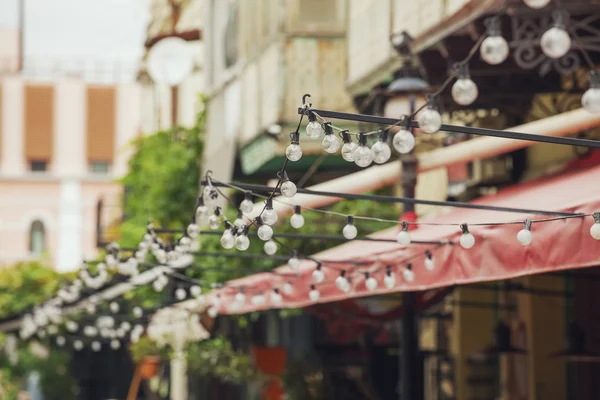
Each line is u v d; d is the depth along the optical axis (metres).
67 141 56.94
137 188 24.98
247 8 17.41
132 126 56.88
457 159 10.31
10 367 31.05
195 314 15.26
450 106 11.47
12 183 56.69
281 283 10.68
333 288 9.77
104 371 36.06
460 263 8.02
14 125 56.84
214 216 7.48
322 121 5.79
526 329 13.01
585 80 10.89
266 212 6.60
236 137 17.95
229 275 14.70
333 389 15.27
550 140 5.60
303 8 15.70
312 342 17.28
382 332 15.01
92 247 56.84
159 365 19.66
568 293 11.57
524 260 7.27
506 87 11.16
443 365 15.41
